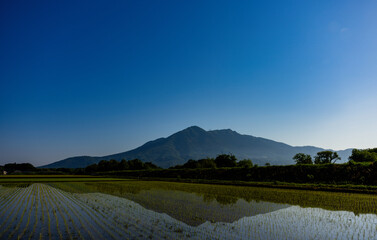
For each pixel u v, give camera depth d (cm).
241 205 2133
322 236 1207
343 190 3294
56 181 5409
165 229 1298
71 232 1234
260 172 5241
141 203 2191
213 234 1218
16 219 1528
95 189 3525
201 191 3306
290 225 1423
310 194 2969
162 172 7962
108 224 1395
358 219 1600
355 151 6053
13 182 4931
